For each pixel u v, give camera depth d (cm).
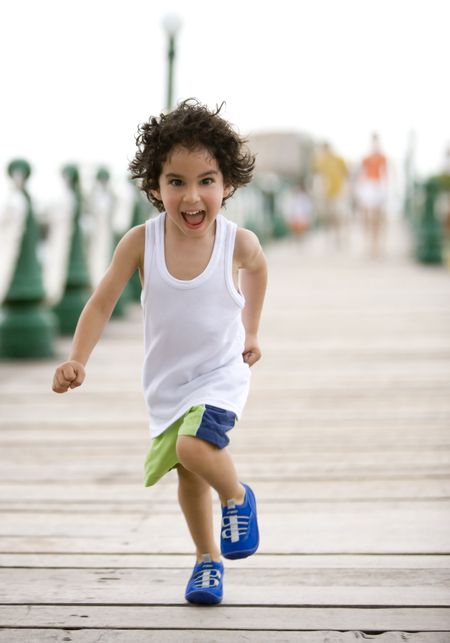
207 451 316
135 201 1315
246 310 356
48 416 680
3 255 924
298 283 1532
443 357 876
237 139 318
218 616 333
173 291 326
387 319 1121
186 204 311
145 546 407
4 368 888
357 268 1762
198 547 351
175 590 358
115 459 557
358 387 752
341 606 339
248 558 389
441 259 1767
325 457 547
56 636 319
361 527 425
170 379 334
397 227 3080
